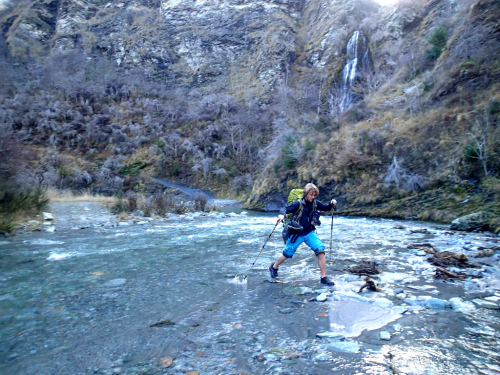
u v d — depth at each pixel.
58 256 6.92
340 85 52.25
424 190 14.91
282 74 64.88
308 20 78.56
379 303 3.85
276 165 23.42
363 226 12.03
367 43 50.81
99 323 3.49
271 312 3.71
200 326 3.37
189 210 19.03
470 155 13.42
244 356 2.72
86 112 58.31
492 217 9.85
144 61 79.12
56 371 2.54
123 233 10.55
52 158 44.94
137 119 59.16
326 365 2.54
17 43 79.25
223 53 78.94
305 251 7.36
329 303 3.93
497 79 15.38
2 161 13.08
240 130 50.91
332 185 18.73
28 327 3.40
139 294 4.45
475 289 4.36
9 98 57.78
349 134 20.48
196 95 70.19
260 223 13.68
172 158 49.91
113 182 42.16
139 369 2.55
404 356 2.63
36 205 13.96
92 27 87.06
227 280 5.10
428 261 5.98
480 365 2.47
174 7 87.44
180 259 6.64
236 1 85.12
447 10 35.50
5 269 5.84
